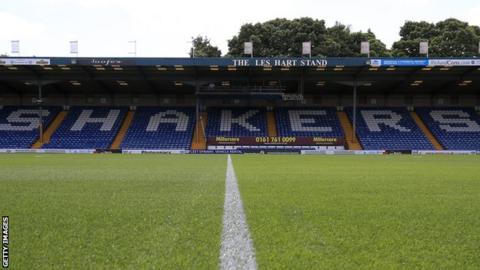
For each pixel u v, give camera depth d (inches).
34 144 1713.8
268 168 729.0
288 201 306.0
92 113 1943.9
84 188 393.7
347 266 148.3
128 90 1962.4
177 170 667.4
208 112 1958.7
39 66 1581.0
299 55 2399.1
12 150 1651.1
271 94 1755.7
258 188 396.8
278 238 188.7
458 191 381.1
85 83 1820.9
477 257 160.9
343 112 1967.3
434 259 157.6
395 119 1905.8
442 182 474.6
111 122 1873.8
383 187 413.4
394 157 1327.5
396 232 202.4
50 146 1701.5
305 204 291.0
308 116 1929.1
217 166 785.6
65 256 159.2
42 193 352.2
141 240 183.6
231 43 2546.8
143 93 2022.6
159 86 1873.8
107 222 223.5
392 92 1977.1
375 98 2018.9
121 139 1758.1
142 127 1846.7
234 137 1739.7
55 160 1025.5
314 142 1711.4
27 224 217.8
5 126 1820.9
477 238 191.3
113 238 187.3
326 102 2026.3
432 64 1502.2
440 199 323.0
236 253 163.8
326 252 165.9
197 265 148.9
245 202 299.6
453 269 146.6
